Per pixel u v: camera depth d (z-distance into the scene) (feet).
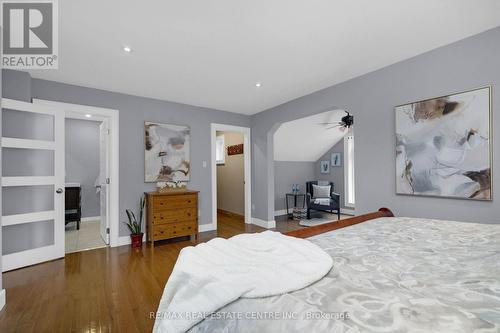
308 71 9.43
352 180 20.06
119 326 5.45
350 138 19.94
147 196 11.94
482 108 6.80
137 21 6.18
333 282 2.72
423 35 7.02
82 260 9.53
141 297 6.70
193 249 3.50
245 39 7.12
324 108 11.37
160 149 12.83
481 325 1.89
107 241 11.60
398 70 8.66
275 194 20.16
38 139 9.31
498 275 2.91
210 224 14.69
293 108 13.12
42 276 8.02
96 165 17.75
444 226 5.50
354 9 5.85
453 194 7.30
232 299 2.33
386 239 4.52
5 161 8.60
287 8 5.77
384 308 2.16
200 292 2.51
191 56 8.11
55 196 9.61
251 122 16.66
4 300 6.23
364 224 5.81
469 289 2.56
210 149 14.83
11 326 5.43
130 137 12.00
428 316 2.02
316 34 6.91
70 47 7.41
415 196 8.26
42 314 5.90
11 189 8.73
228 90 11.56
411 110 8.23
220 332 2.19
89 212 17.48
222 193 21.70
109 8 5.66
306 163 22.16
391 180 8.89
